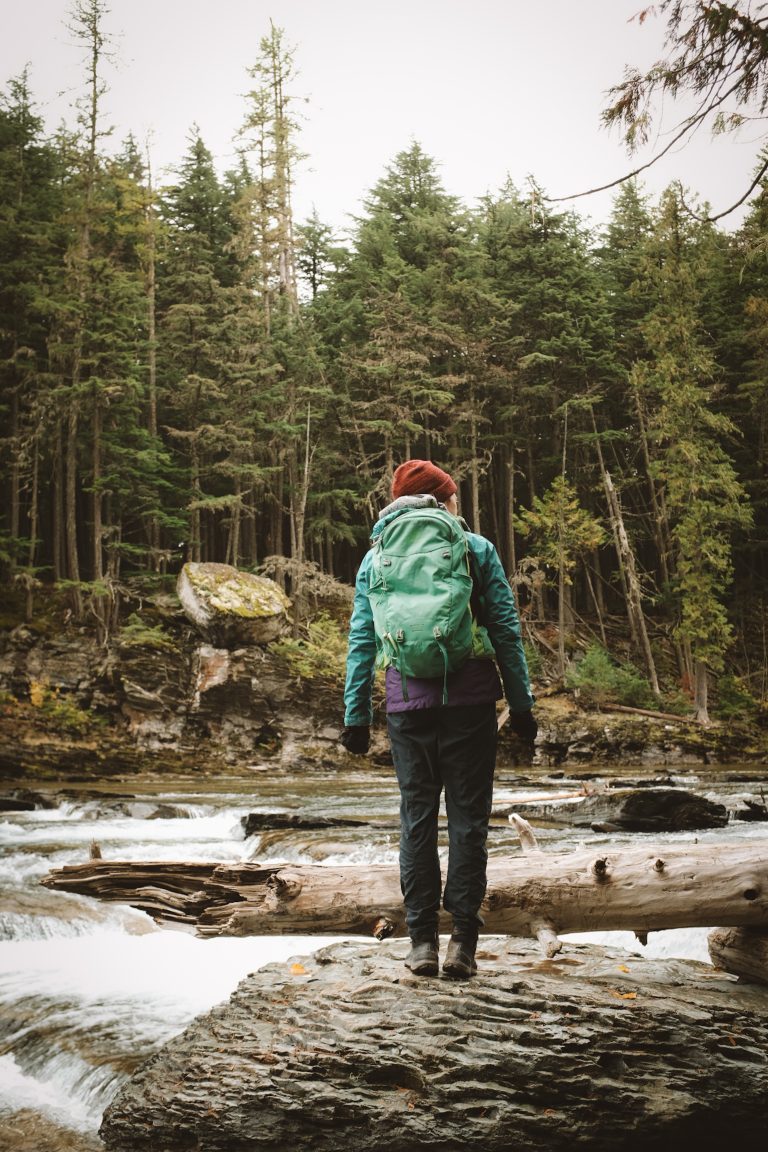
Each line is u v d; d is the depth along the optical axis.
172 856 11.74
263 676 30.02
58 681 28.92
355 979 3.92
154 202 39.03
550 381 40.09
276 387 34.31
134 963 7.21
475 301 39.19
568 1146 3.14
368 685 3.68
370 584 3.58
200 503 33.62
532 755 30.44
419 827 3.56
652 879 3.89
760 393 37.22
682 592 38.38
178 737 28.84
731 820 13.62
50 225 33.69
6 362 32.00
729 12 4.72
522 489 46.44
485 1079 3.27
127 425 33.53
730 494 34.91
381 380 36.28
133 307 33.78
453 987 3.62
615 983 3.79
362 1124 3.25
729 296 41.47
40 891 9.45
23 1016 6.07
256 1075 3.47
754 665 39.53
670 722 32.84
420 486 3.78
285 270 42.19
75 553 31.70
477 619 3.54
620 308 43.81
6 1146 4.41
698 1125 3.22
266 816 13.48
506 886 3.97
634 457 41.38
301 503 34.28
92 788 22.36
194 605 30.61
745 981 4.01
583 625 40.91
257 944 7.57
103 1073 5.08
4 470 34.12
